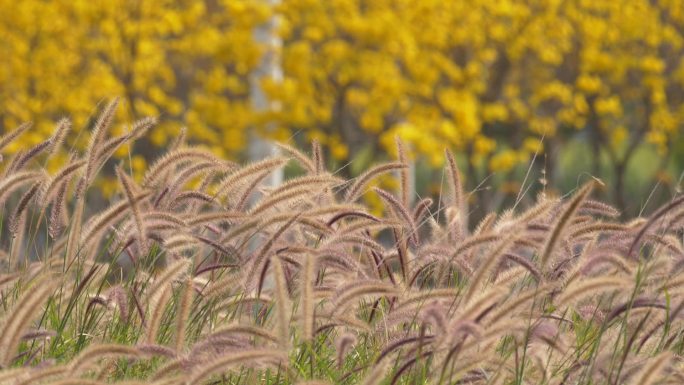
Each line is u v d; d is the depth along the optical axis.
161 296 9.30
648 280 10.48
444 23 44.25
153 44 42.31
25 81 41.19
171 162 11.13
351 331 11.35
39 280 10.55
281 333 8.68
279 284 8.68
